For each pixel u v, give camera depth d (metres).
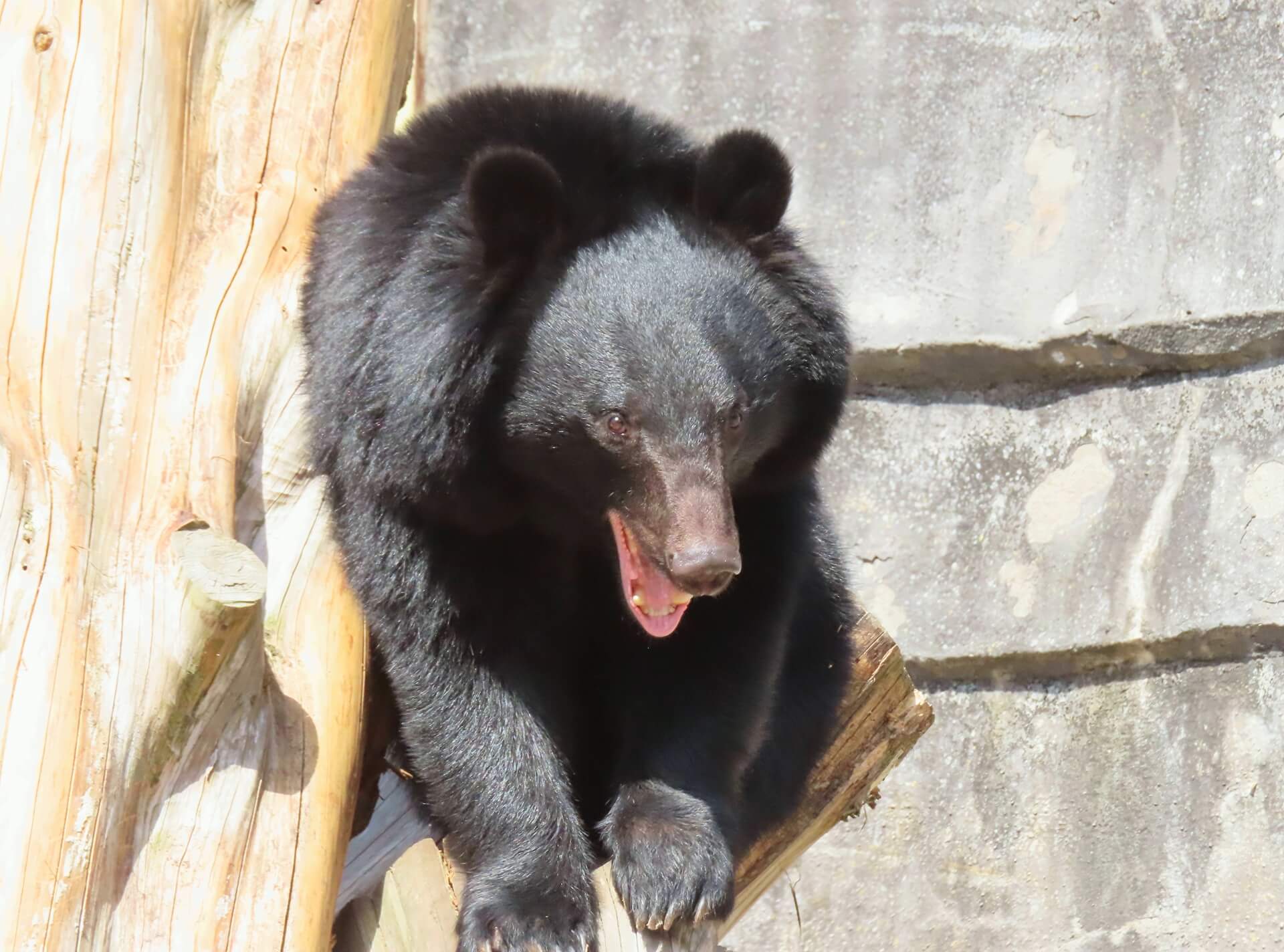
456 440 8.02
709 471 7.69
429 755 8.14
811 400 8.71
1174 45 14.69
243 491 8.56
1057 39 15.01
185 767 7.17
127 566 7.36
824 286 8.87
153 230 8.66
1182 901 13.84
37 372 7.91
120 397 8.00
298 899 7.19
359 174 8.85
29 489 7.32
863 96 15.30
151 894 6.81
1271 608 13.65
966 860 14.33
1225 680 13.98
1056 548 14.44
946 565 14.60
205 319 8.70
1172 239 14.41
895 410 15.02
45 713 6.74
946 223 14.95
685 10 15.75
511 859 7.70
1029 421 14.81
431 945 7.52
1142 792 14.08
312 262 8.86
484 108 8.52
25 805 6.55
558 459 8.09
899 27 15.34
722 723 8.30
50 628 6.93
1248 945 13.59
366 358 8.09
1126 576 14.14
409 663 8.21
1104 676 14.38
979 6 15.23
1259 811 13.74
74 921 6.48
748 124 15.47
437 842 8.34
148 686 6.94
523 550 8.52
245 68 10.09
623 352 7.85
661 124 8.71
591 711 9.26
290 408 8.86
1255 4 14.52
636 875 7.38
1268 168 14.27
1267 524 13.82
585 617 9.16
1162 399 14.46
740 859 9.27
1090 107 14.82
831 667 9.86
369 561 8.23
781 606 8.65
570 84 15.83
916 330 14.78
